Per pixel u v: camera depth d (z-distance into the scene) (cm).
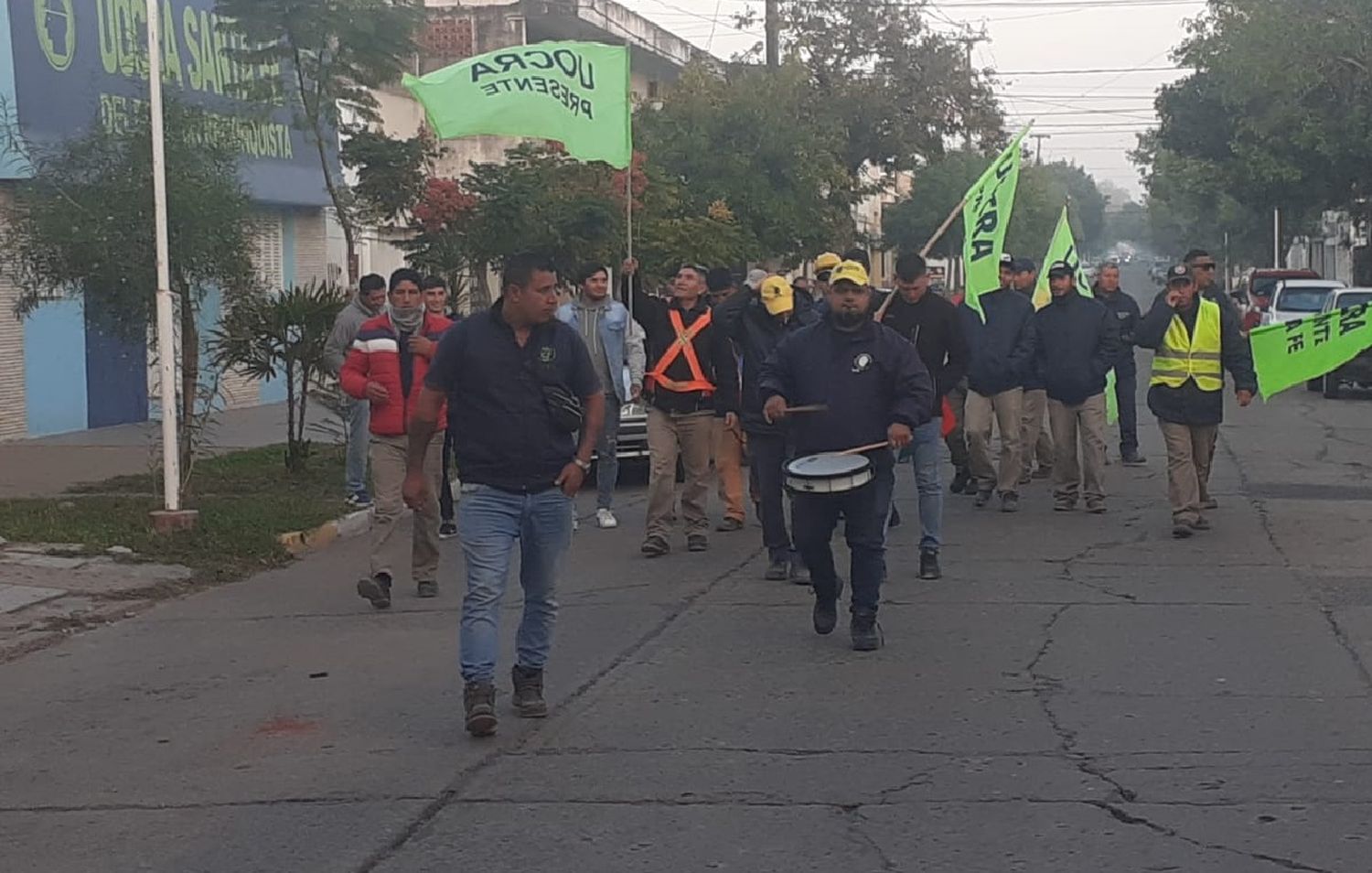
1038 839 567
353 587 1122
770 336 1093
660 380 1190
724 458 1315
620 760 675
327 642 934
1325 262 7481
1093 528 1290
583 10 3631
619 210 2202
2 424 1975
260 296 1612
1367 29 3453
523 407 717
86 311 1466
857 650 869
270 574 1188
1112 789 623
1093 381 1355
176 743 723
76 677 864
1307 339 1427
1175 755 667
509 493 721
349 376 1015
